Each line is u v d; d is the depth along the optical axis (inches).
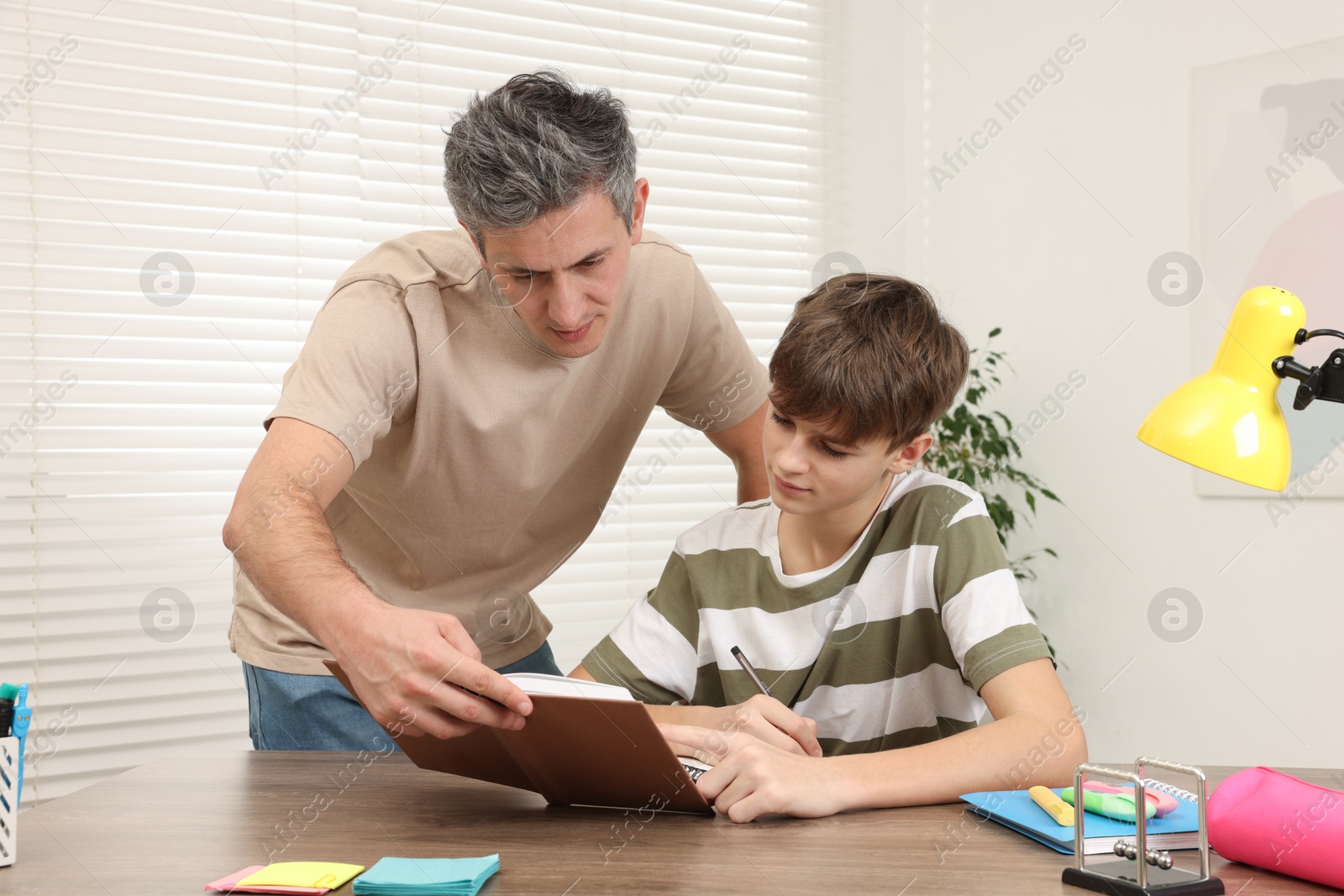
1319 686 78.8
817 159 108.2
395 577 51.6
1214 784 33.7
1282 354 31.0
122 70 79.7
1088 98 97.3
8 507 76.5
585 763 29.7
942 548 40.9
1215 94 86.9
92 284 78.7
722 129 103.6
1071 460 98.3
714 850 27.0
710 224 103.0
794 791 30.1
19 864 26.7
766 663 43.1
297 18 85.6
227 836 29.0
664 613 45.5
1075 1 98.1
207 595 82.4
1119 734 93.4
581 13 97.3
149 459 80.5
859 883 24.1
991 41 106.2
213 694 82.7
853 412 36.6
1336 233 78.8
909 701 42.0
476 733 31.2
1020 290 103.7
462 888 23.5
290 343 86.1
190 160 81.8
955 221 110.7
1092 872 24.1
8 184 76.4
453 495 48.6
